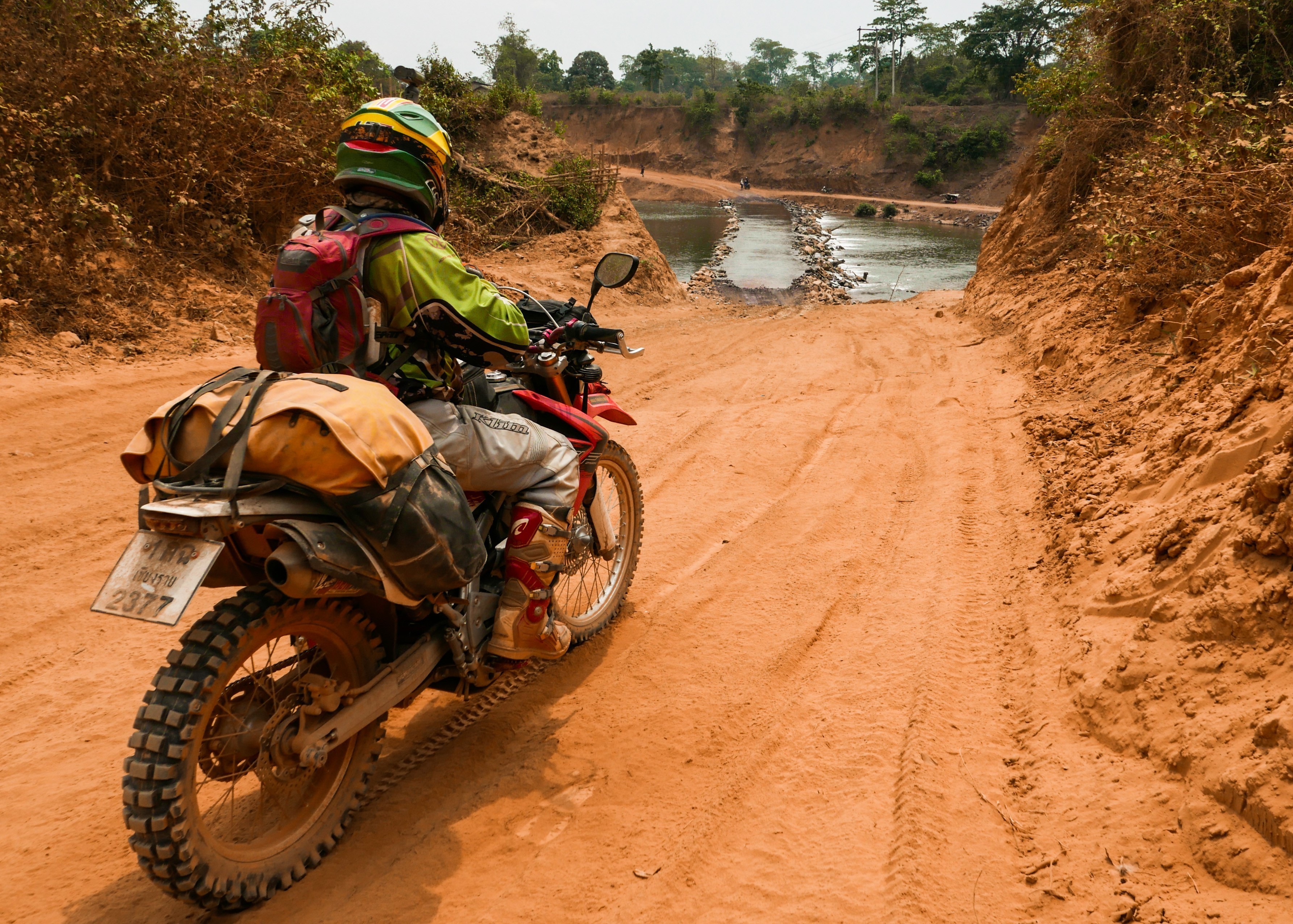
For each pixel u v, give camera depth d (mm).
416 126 3006
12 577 5074
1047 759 3131
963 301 16422
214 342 10609
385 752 3576
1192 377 5801
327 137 14289
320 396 2607
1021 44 91312
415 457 2754
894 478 6672
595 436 3918
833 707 3705
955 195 80500
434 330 2980
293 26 15898
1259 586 3109
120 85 11859
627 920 2656
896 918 2541
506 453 3311
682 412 8805
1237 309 5812
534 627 3467
